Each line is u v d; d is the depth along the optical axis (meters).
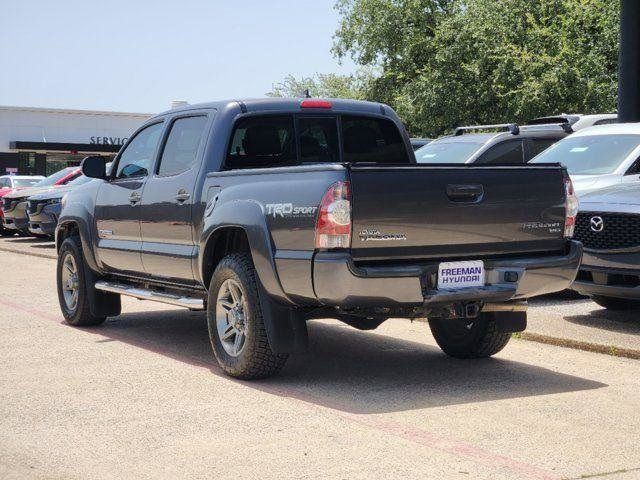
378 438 5.22
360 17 42.72
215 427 5.48
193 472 4.62
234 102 7.50
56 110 58.97
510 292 6.43
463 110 35.81
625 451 4.96
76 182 22.08
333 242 5.89
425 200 6.11
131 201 8.25
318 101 7.86
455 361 7.53
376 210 5.95
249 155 7.52
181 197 7.47
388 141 8.23
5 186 27.38
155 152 8.13
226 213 6.73
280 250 6.27
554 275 6.66
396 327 9.35
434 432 5.34
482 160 12.85
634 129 11.45
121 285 8.73
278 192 6.31
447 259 6.27
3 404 6.08
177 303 7.62
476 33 33.59
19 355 7.83
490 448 5.02
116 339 8.66
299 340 6.51
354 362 7.49
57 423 5.59
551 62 29.80
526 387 6.52
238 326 6.74
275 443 5.13
